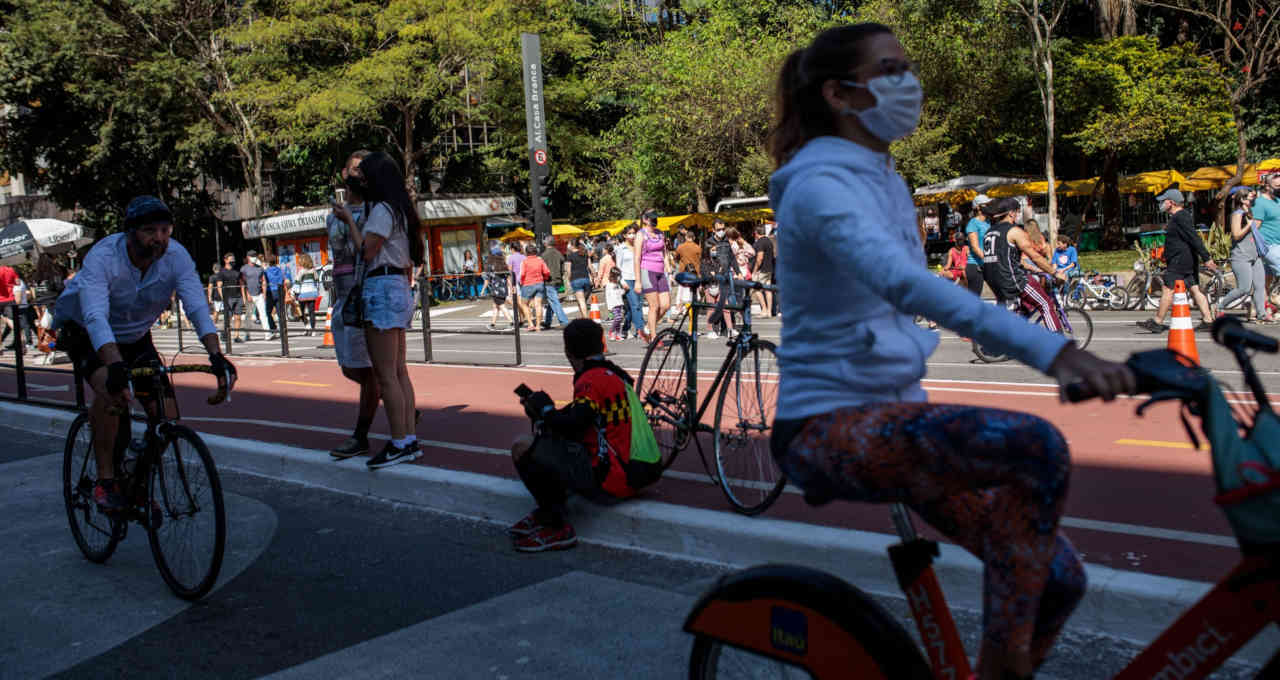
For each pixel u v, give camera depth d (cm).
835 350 199
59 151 3591
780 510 472
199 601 423
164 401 437
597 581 421
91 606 424
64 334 476
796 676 227
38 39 3156
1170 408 670
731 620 225
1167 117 2902
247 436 778
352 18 3075
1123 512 443
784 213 200
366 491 594
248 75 3222
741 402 473
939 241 3691
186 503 419
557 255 1902
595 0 4319
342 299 613
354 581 439
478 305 2520
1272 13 2478
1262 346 184
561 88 3556
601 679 326
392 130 3750
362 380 625
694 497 511
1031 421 183
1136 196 3647
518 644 357
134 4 3103
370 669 342
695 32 3603
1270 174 1162
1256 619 175
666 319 1705
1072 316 1080
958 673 204
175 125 3447
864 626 204
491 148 3806
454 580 433
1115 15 3153
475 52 3030
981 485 183
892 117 197
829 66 201
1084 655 320
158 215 438
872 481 190
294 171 4062
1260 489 165
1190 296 1476
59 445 809
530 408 457
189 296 455
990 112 3384
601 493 466
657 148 3531
